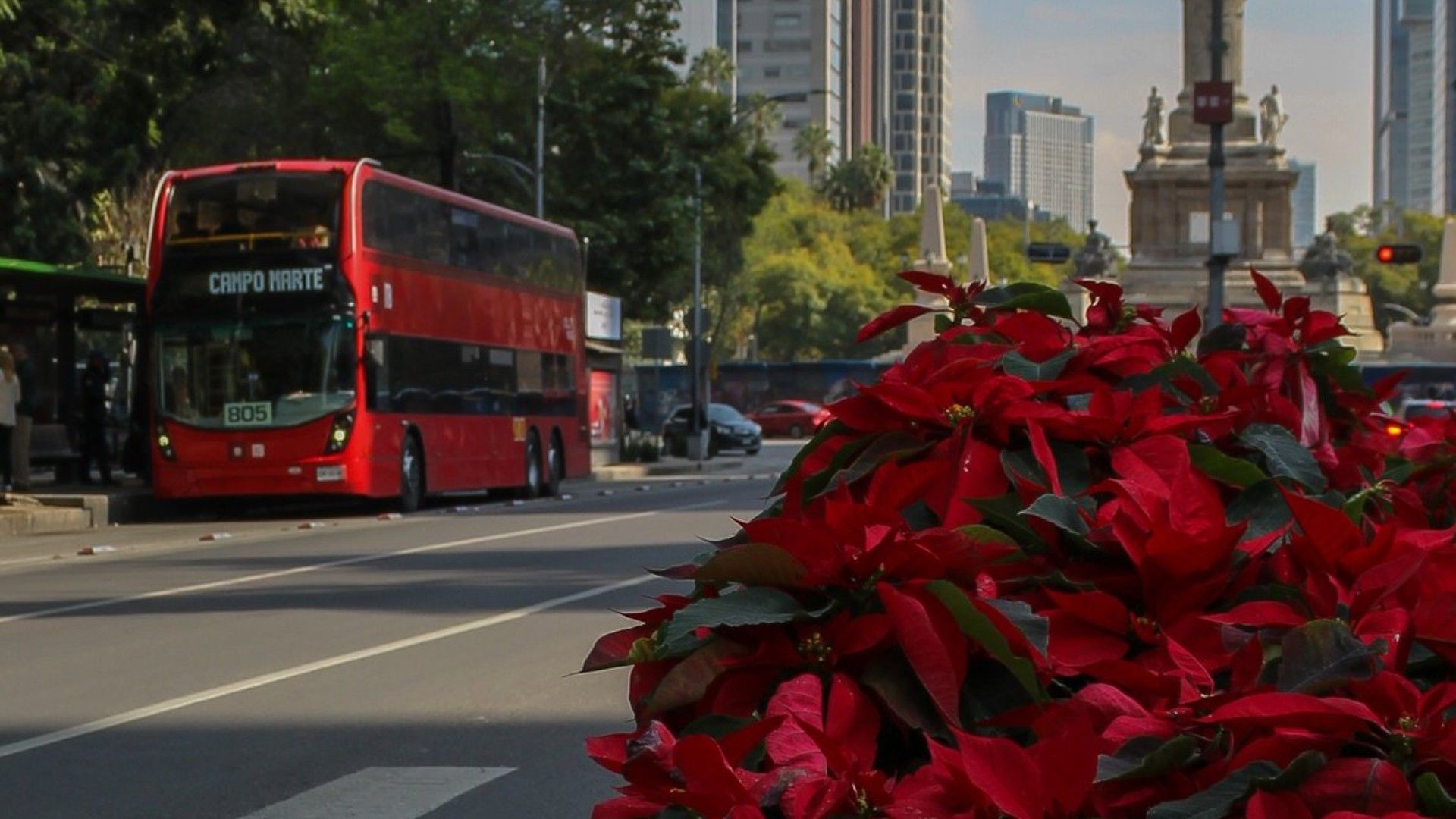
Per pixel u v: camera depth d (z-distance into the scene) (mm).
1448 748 2309
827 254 123812
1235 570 2895
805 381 96250
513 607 14703
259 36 42000
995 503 3031
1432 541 2926
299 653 12195
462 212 30688
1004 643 2623
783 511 3387
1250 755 2373
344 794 7773
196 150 44844
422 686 10758
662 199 48688
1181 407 3521
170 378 26859
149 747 8969
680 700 2836
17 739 9273
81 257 34000
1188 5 98188
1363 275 150875
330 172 26750
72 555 21000
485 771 8250
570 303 36562
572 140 47781
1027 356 3629
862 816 2537
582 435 37250
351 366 26547
